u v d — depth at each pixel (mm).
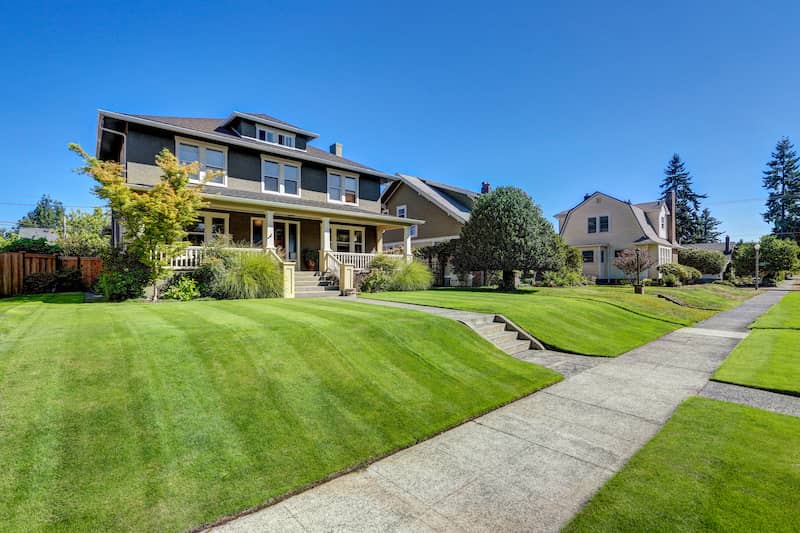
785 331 10016
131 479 2703
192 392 3807
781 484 2867
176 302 9344
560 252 16406
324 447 3383
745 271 34094
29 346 4348
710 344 8578
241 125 15969
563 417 4352
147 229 9789
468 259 16375
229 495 2693
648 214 31922
